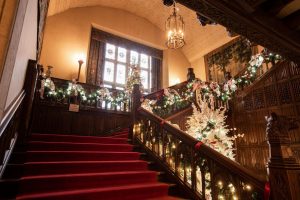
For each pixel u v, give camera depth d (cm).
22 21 190
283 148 212
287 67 638
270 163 216
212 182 301
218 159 294
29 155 361
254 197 243
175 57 1252
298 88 607
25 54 310
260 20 241
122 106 827
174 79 1201
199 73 1223
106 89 793
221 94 751
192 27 1165
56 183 304
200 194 327
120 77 1068
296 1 235
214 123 590
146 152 475
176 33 752
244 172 256
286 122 223
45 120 664
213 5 220
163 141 429
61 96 723
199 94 723
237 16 234
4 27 161
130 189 322
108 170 382
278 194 204
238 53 1030
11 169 310
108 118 770
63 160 385
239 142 719
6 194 273
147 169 423
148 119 495
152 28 1223
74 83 738
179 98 745
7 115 216
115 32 1093
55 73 863
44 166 335
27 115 412
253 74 709
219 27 1073
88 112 739
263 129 666
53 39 898
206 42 1177
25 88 414
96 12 1052
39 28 424
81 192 290
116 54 1096
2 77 155
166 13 1147
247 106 718
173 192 359
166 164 410
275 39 274
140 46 1175
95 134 731
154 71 1195
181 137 374
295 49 294
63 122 690
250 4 219
